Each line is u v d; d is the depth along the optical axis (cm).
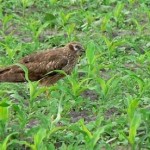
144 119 1616
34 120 1731
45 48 2262
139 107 1816
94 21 2578
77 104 1794
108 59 2166
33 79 1908
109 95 1831
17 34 2430
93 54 1956
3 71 1875
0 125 1591
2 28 2494
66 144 1595
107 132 1636
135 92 1878
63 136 1619
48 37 2358
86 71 1939
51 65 1903
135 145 1545
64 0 2805
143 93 1836
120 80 1947
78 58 1953
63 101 1761
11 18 2481
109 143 1617
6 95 1888
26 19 2553
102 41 2325
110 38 2400
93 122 1659
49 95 1858
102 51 2231
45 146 1501
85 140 1525
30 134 1594
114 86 1812
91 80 1945
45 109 1764
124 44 2322
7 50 2103
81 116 1766
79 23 2538
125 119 1691
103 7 2725
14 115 1744
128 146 1597
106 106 1783
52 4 2745
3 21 2416
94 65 1953
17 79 1866
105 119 1744
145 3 2823
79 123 1625
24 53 2195
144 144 1580
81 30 2494
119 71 2061
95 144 1533
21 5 2736
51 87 1781
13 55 2108
